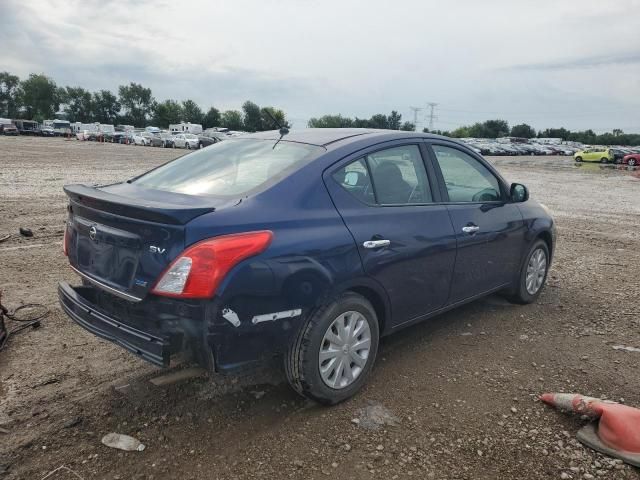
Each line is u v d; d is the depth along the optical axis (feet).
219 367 9.24
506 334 15.30
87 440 9.79
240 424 10.45
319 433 10.19
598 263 24.59
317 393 10.71
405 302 12.54
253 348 9.57
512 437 10.21
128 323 9.79
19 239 24.66
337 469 9.18
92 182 49.03
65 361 12.78
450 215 13.61
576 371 13.00
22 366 12.45
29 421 10.29
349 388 11.27
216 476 8.93
